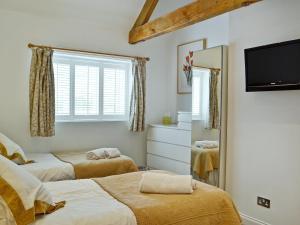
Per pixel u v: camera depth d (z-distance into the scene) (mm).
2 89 3635
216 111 3383
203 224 1941
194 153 3752
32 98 3689
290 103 2660
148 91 4785
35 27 3795
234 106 3236
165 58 4934
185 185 2170
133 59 4516
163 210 1866
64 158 3574
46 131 3750
